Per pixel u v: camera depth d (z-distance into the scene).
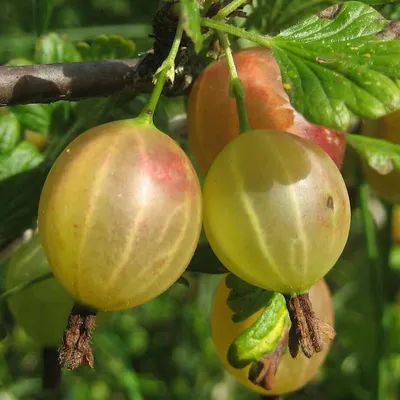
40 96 0.11
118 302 0.09
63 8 0.27
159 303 0.29
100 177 0.09
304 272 0.09
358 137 0.12
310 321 0.09
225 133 0.11
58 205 0.09
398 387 0.23
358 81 0.09
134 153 0.09
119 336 0.28
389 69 0.09
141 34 0.21
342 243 0.09
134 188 0.09
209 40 0.12
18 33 0.30
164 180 0.09
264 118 0.11
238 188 0.09
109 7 0.27
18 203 0.13
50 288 0.13
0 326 0.15
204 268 0.11
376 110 0.09
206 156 0.11
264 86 0.11
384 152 0.12
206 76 0.11
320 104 0.09
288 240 0.09
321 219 0.09
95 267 0.09
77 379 0.24
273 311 0.11
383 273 0.18
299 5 0.13
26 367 0.24
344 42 0.10
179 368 0.28
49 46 0.15
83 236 0.08
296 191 0.09
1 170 0.13
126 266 0.09
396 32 0.10
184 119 0.15
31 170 0.13
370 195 0.19
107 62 0.11
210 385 0.27
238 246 0.09
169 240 0.09
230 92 0.10
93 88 0.11
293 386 0.12
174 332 0.29
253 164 0.09
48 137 0.14
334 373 0.27
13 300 0.13
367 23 0.10
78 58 0.15
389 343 0.21
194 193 0.09
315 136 0.11
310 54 0.10
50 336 0.13
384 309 0.18
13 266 0.13
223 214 0.09
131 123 0.09
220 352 0.12
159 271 0.09
